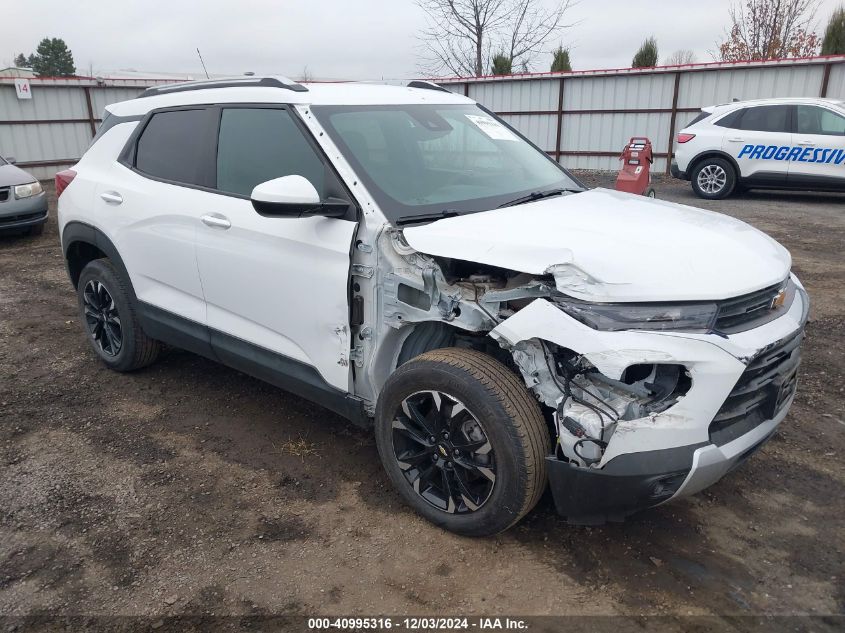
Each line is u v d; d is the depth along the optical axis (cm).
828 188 1121
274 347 345
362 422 322
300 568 276
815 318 553
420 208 306
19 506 321
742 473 337
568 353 249
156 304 412
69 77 1764
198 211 368
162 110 414
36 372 481
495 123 418
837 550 280
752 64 1480
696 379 235
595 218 299
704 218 319
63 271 773
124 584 269
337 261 301
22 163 1728
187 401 431
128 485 337
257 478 342
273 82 358
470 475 282
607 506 250
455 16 2616
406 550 285
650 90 1631
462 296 272
